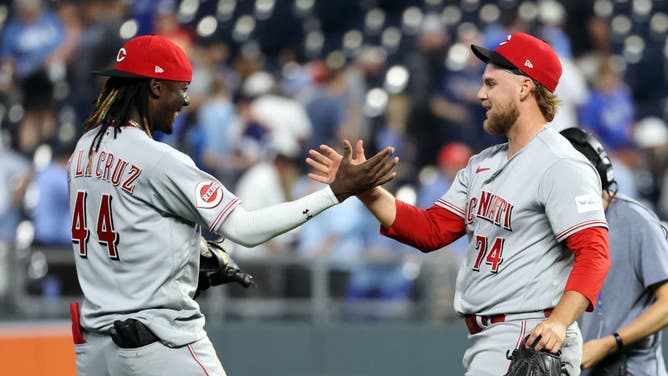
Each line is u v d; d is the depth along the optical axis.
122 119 15.02
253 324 28.94
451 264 31.14
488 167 16.11
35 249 27.20
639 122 46.97
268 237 14.88
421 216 16.81
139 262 14.73
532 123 15.84
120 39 39.41
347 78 38.22
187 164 14.72
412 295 30.72
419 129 38.53
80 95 38.59
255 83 37.50
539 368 14.55
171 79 15.10
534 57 15.75
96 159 14.93
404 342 30.02
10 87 38.62
